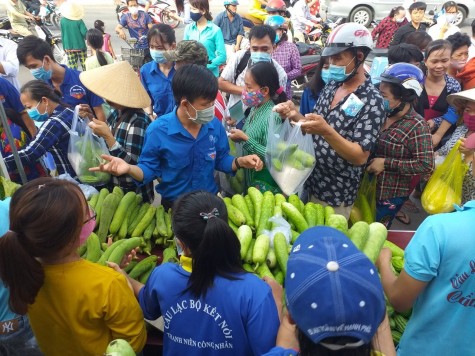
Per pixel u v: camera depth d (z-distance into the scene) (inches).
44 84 124.4
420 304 63.7
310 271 42.9
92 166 111.2
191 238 57.9
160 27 170.4
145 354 83.7
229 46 323.9
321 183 116.6
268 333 56.2
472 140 83.0
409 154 115.1
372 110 98.7
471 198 114.0
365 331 41.1
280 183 110.4
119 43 500.1
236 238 59.2
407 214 190.1
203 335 58.8
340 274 41.6
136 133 111.0
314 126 92.6
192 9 235.8
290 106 111.0
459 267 56.4
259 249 78.9
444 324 61.1
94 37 248.5
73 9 348.2
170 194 106.7
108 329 63.9
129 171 94.6
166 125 99.0
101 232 90.7
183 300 59.0
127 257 82.4
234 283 57.5
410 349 66.5
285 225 87.4
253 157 105.7
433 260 57.1
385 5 565.3
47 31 426.9
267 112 117.0
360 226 81.4
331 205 116.8
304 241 48.3
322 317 40.4
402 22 314.3
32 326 65.4
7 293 68.2
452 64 186.1
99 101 168.4
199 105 92.7
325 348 42.6
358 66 99.9
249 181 122.6
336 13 584.1
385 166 118.4
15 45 197.0
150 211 99.3
